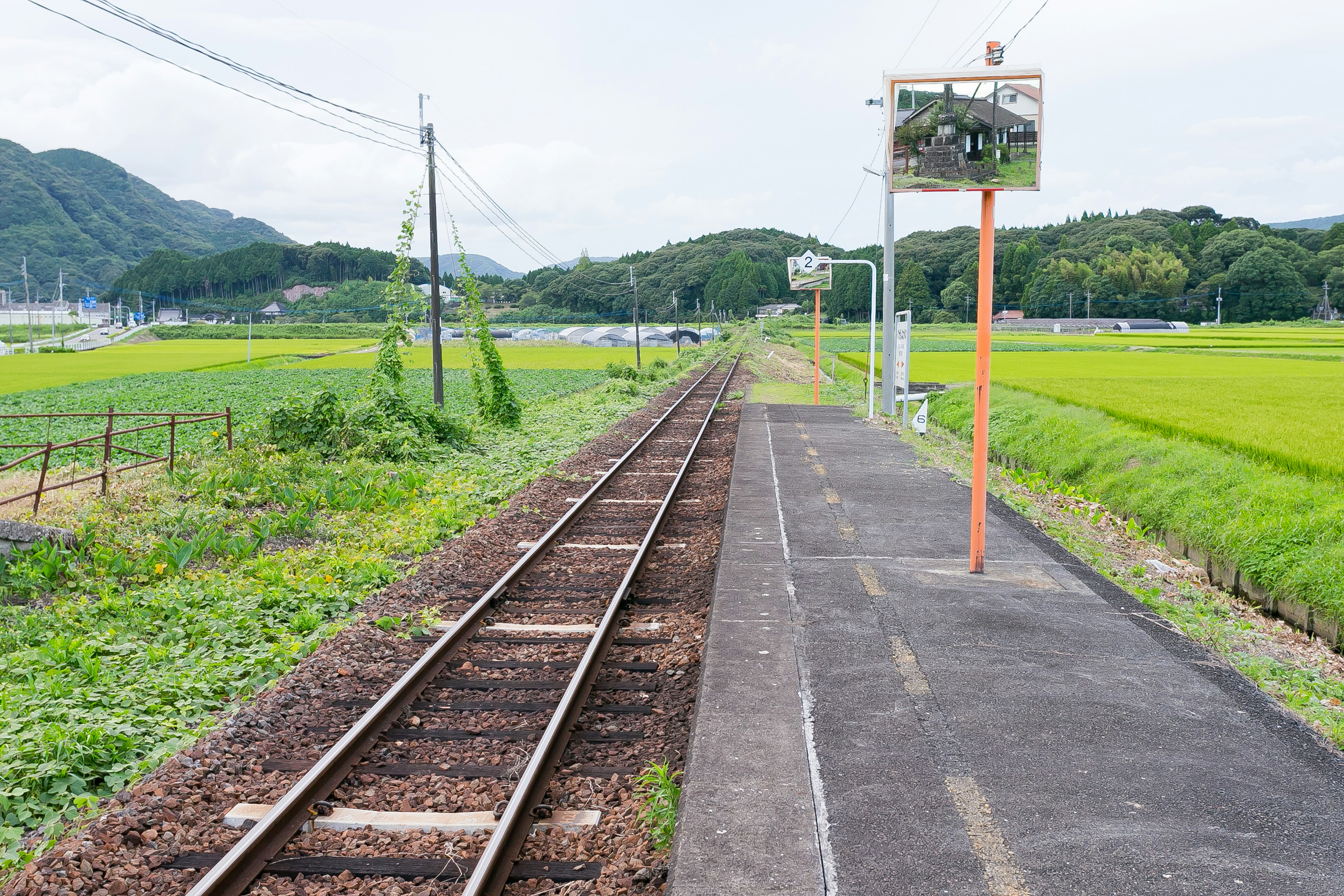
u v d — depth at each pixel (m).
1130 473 15.68
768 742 4.92
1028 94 7.52
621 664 7.21
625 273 183.88
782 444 19.48
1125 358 56.38
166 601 8.95
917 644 6.50
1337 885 3.60
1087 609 7.39
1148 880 3.63
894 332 26.20
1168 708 5.39
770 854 3.85
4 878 4.45
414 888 4.33
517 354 93.06
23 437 22.12
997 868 3.72
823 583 8.19
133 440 21.28
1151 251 158.88
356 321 195.88
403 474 16.50
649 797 5.02
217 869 4.24
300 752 5.83
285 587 9.45
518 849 4.59
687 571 10.12
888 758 4.73
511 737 6.00
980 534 8.52
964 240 182.75
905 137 7.71
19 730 5.92
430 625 8.30
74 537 10.95
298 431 18.41
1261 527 11.09
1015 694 5.59
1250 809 4.21
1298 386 30.16
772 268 188.62
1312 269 145.00
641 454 19.95
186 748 5.74
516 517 13.15
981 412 8.31
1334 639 9.10
